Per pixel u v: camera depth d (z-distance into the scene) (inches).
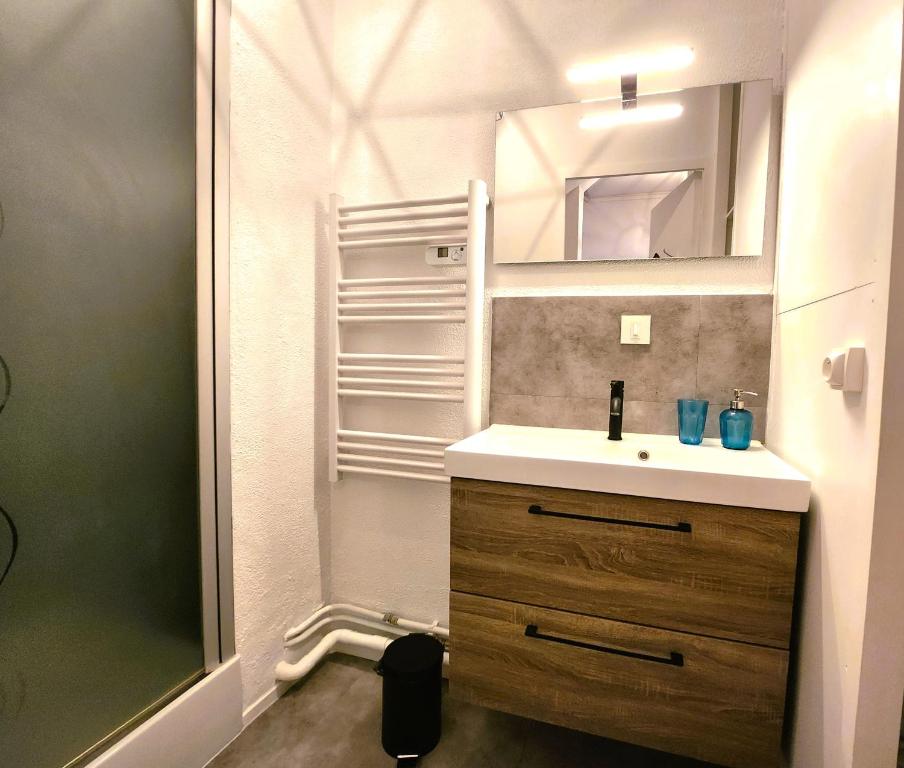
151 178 42.9
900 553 28.0
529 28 59.5
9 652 34.5
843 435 32.7
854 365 30.4
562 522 42.5
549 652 43.4
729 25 52.6
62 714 37.8
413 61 64.2
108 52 39.0
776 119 51.3
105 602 40.7
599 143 56.7
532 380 60.1
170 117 44.4
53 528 36.7
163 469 45.4
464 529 45.7
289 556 62.1
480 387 60.3
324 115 65.5
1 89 32.4
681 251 54.4
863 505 29.4
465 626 46.1
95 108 38.2
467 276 58.0
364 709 58.4
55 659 37.3
